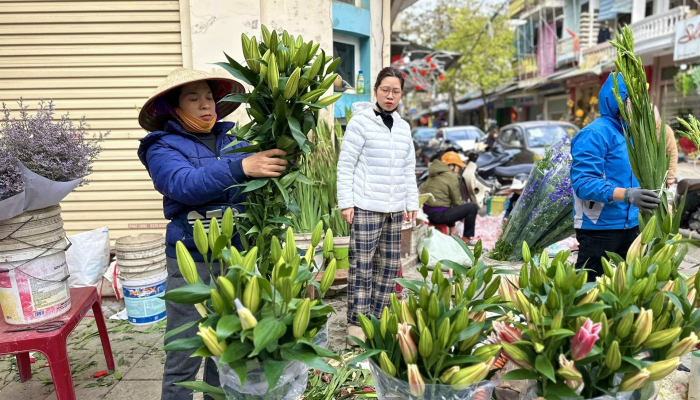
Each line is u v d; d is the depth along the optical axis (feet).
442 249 14.96
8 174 6.29
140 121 6.64
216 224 3.84
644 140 6.16
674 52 37.45
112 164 12.79
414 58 41.98
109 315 11.89
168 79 6.16
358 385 7.73
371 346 3.94
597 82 50.55
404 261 14.28
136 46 12.46
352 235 9.46
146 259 11.18
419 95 114.73
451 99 77.97
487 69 68.44
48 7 12.16
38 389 8.54
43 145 6.66
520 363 3.54
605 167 8.07
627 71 6.16
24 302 6.95
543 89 65.16
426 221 16.96
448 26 72.54
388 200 9.21
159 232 13.12
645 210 6.25
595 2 51.44
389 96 9.05
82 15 12.25
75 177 7.14
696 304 4.03
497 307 4.02
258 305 3.35
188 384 3.85
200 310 3.81
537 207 13.83
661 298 3.55
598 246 8.31
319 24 13.79
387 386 3.73
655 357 3.66
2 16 12.16
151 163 5.84
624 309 3.52
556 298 3.44
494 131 40.22
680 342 3.49
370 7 17.30
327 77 4.27
